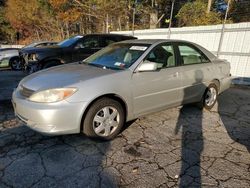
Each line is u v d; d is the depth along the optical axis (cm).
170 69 394
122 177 258
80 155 300
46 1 2562
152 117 435
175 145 331
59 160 288
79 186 242
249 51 755
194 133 371
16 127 379
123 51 403
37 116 290
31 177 254
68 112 293
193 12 1611
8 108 478
